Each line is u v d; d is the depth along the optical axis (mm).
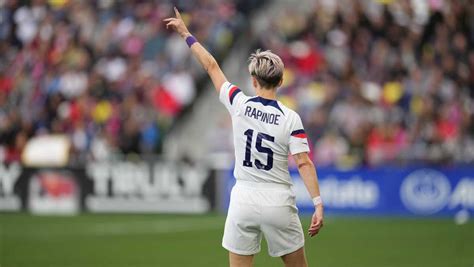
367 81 63344
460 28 67688
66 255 37188
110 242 41938
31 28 77125
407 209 53000
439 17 67750
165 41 70875
